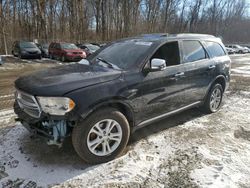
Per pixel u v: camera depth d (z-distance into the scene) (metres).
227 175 3.06
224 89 5.52
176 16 52.19
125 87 3.35
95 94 3.06
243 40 67.56
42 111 2.94
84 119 3.03
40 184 2.87
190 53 4.54
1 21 24.80
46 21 33.28
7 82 9.04
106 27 40.72
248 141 4.01
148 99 3.70
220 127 4.55
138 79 3.53
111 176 3.04
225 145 3.85
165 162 3.36
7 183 2.87
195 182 2.93
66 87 2.97
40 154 3.46
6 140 3.85
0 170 3.10
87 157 3.18
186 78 4.31
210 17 58.25
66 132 3.03
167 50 4.08
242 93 7.25
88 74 3.35
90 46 21.52
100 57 4.20
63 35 36.25
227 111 5.46
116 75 3.39
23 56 18.86
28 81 3.25
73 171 3.12
